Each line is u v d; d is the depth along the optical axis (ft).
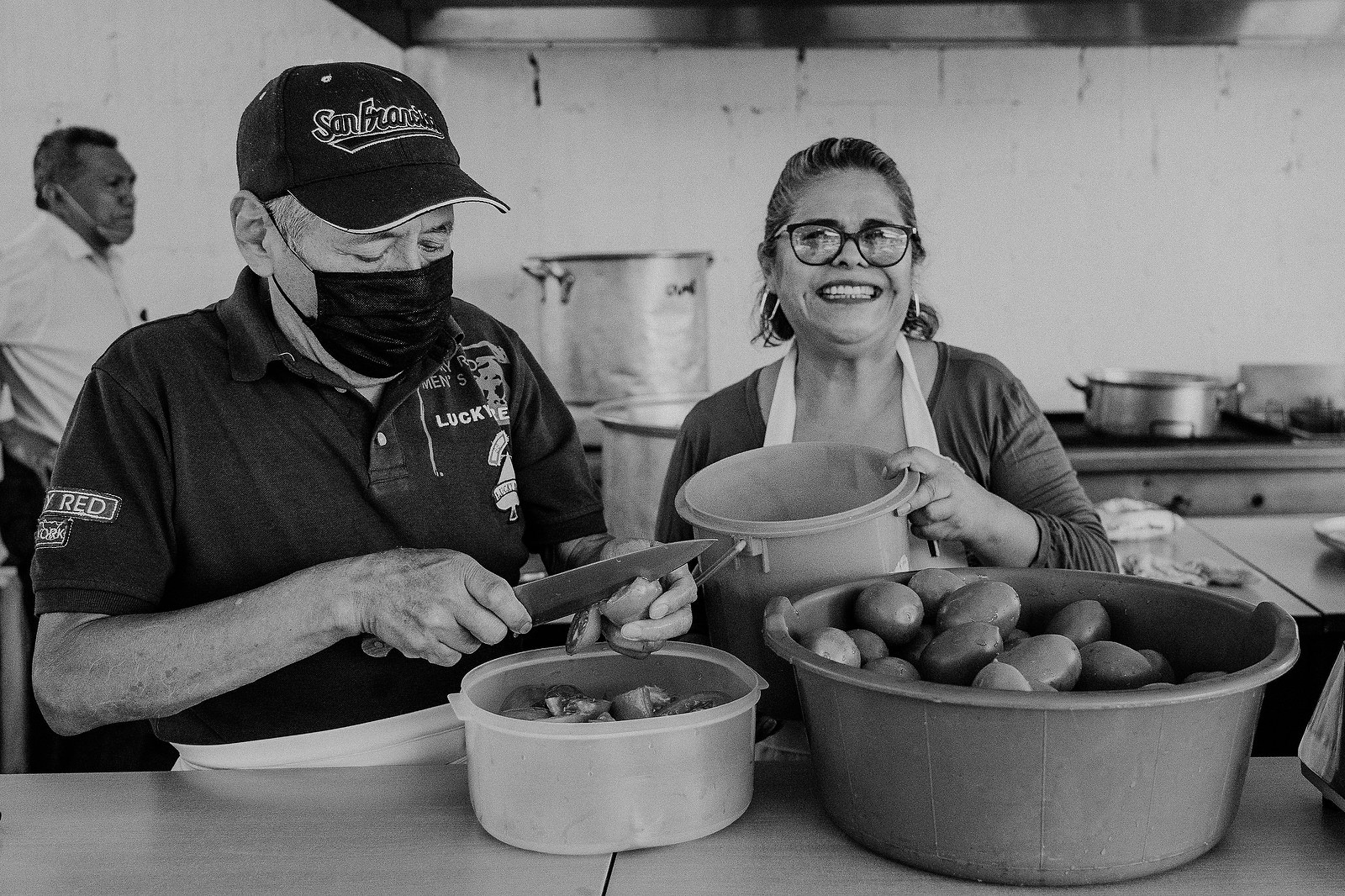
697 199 9.99
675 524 4.93
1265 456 8.43
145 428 3.68
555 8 8.89
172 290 9.87
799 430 4.79
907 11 8.93
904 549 3.75
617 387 8.73
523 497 4.46
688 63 9.79
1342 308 9.99
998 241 9.98
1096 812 2.54
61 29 9.52
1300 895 2.61
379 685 3.91
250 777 3.47
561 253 10.05
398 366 3.76
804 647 2.97
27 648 9.05
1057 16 8.93
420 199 3.36
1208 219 9.91
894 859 2.80
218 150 9.75
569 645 3.15
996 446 4.68
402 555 3.22
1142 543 7.19
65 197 9.52
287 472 3.80
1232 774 2.67
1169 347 10.10
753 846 2.93
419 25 8.93
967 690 2.52
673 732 2.89
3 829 3.11
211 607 3.34
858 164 4.47
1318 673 5.91
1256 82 9.70
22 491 9.39
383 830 3.08
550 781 2.87
